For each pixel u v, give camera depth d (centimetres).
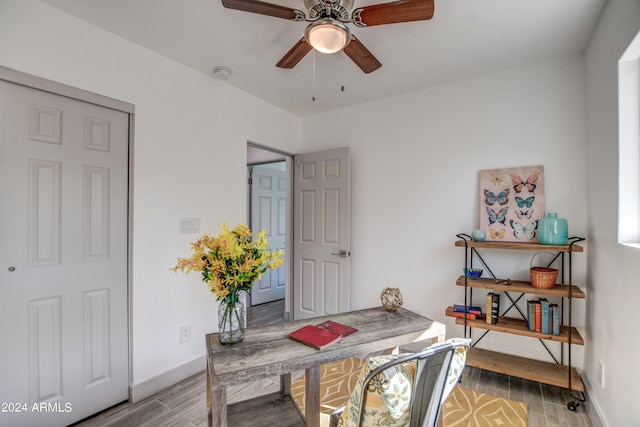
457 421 189
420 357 96
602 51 182
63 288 183
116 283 206
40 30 170
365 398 93
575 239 224
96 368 197
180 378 239
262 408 144
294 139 362
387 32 198
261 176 456
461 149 272
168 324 233
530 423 188
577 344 212
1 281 162
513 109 250
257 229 449
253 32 201
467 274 250
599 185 192
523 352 246
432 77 265
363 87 286
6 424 163
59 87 178
